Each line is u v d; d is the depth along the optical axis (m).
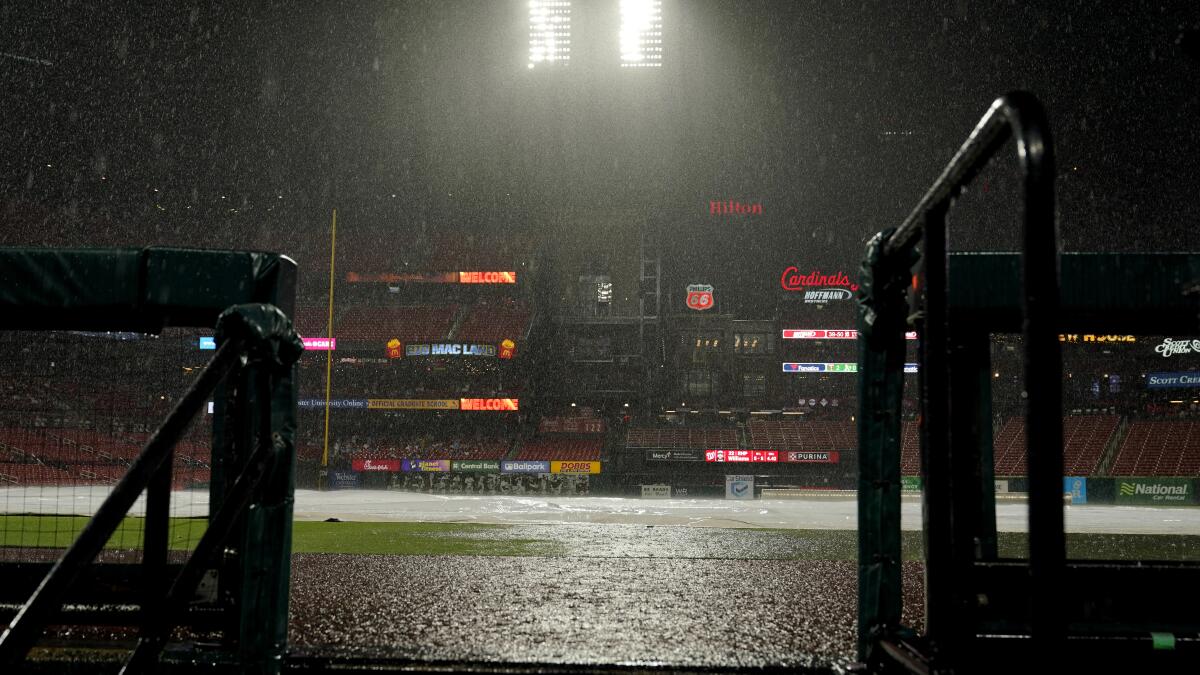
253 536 3.27
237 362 2.62
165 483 3.62
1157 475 34.88
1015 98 1.76
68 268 3.77
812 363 41.28
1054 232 1.62
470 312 44.25
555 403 43.00
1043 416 1.57
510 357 39.31
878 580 3.50
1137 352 38.91
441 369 42.38
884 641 3.25
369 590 5.89
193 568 2.67
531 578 6.57
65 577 1.94
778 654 3.85
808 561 7.96
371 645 3.95
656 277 42.59
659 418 42.28
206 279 3.77
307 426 42.03
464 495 34.19
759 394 41.75
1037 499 1.58
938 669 2.57
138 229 40.38
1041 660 1.55
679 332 42.41
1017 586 3.56
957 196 2.49
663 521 18.36
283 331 3.10
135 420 26.42
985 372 3.93
